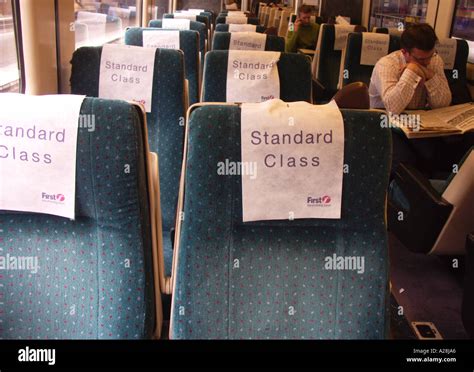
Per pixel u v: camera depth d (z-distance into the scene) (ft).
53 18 6.47
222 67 7.30
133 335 3.57
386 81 10.44
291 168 3.49
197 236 3.55
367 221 3.63
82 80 6.24
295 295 3.69
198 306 3.62
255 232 3.62
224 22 21.63
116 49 6.28
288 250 3.65
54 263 3.52
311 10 22.61
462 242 7.44
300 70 7.39
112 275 3.49
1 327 3.62
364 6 22.95
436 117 9.53
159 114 6.35
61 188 3.31
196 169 3.45
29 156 3.28
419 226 7.61
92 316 3.56
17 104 3.28
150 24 12.83
